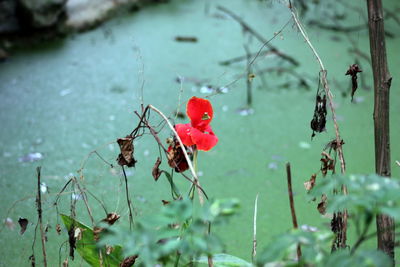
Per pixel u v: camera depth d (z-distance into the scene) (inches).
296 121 111.6
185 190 90.3
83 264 74.5
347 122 111.7
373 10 55.9
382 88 56.5
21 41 138.6
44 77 124.0
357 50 131.3
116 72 127.1
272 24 154.7
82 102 114.8
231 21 155.6
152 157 98.0
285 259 44.8
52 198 86.4
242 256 77.9
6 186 89.8
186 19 157.0
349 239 80.6
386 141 57.1
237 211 42.4
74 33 145.0
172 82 122.6
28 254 76.7
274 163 98.2
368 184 42.0
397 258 76.7
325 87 57.7
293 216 51.4
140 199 87.7
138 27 150.9
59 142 101.3
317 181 92.9
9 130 104.4
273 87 124.0
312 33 150.3
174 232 43.9
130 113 110.8
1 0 137.1
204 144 54.9
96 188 89.7
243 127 108.9
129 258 58.2
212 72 127.9
